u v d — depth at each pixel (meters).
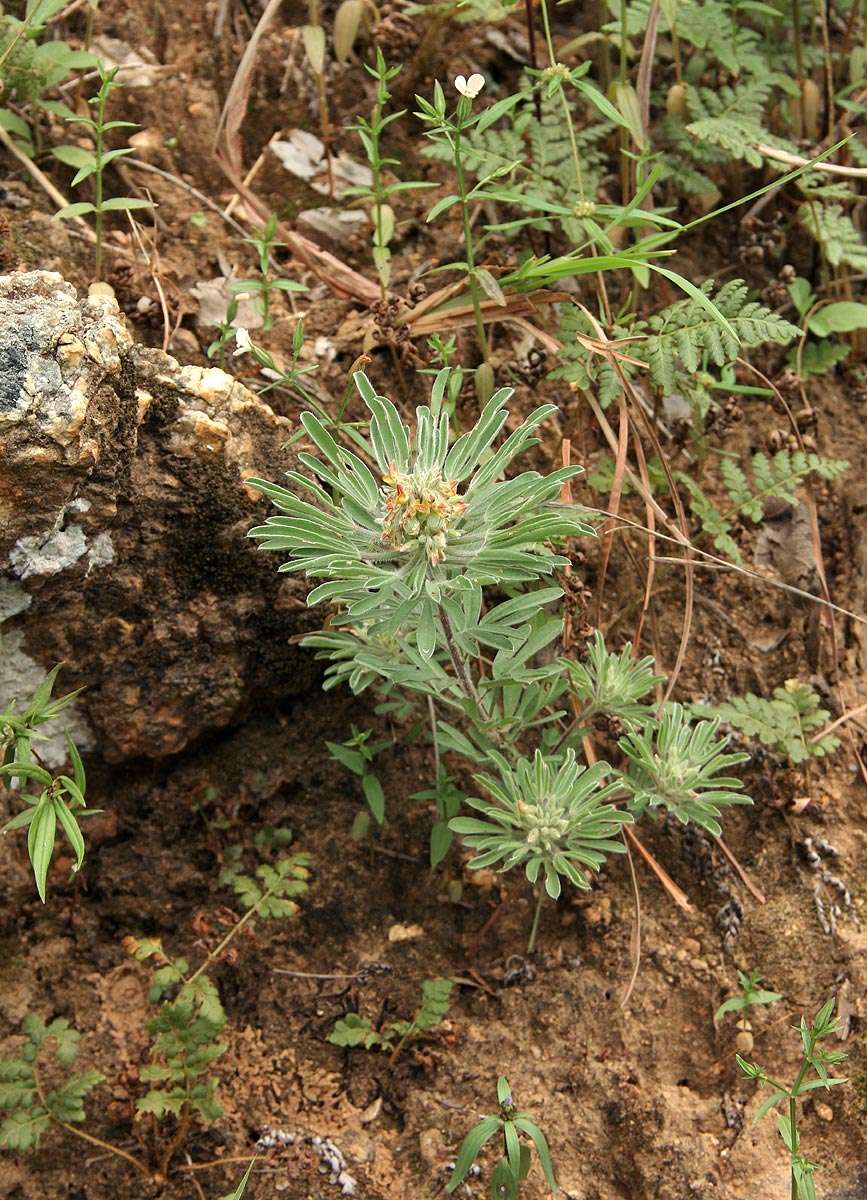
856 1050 0.76
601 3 0.92
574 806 0.74
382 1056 0.77
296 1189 0.74
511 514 0.70
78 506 0.74
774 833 0.81
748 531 0.86
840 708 0.83
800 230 0.93
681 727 0.76
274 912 0.77
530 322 0.87
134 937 0.78
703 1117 0.75
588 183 0.88
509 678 0.75
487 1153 0.74
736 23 0.92
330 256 0.87
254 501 0.77
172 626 0.77
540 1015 0.77
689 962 0.78
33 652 0.76
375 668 0.74
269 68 0.92
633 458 0.86
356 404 0.84
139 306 0.83
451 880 0.79
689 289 0.77
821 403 0.90
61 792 0.70
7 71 0.84
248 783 0.80
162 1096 0.73
